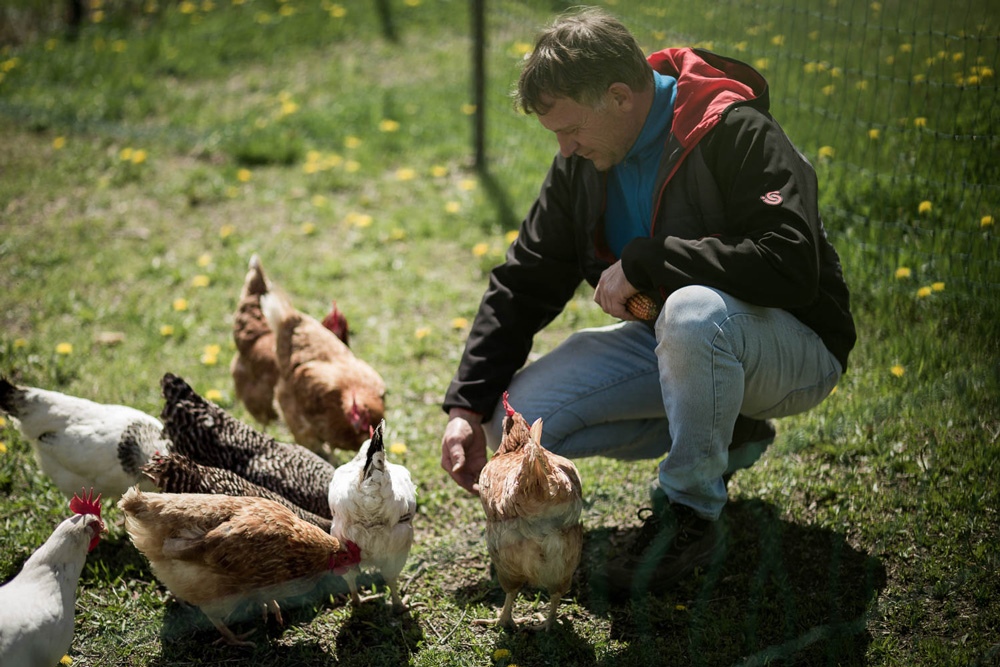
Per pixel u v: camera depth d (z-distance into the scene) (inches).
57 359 170.2
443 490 139.1
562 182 117.0
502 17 309.6
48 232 219.9
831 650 101.8
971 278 161.8
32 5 359.9
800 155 105.8
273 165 252.8
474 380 117.9
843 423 136.3
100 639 112.0
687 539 110.4
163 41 333.1
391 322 185.6
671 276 101.1
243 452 128.4
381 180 242.1
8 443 147.3
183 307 188.4
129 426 127.7
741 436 117.5
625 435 123.4
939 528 117.6
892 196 186.9
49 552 100.3
